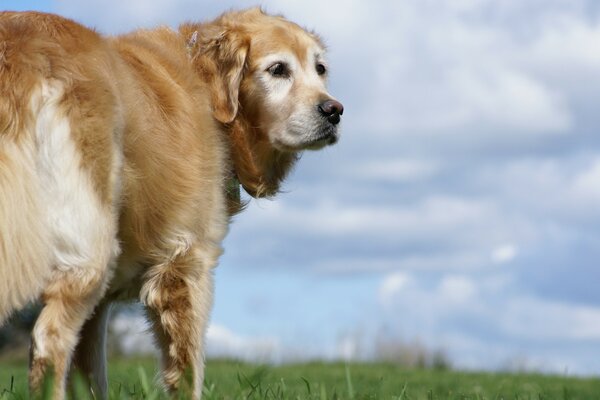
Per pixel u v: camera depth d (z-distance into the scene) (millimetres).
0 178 6141
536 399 10742
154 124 7426
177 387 7832
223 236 8227
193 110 7977
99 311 8031
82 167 6465
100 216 6555
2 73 6270
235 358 25438
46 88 6359
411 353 26531
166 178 7500
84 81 6516
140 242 7539
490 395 12516
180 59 8547
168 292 7797
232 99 8820
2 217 6137
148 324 8039
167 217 7625
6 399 6977
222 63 8898
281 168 9719
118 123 6762
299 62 9461
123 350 29281
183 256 7785
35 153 6297
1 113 6195
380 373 20281
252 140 9258
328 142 9484
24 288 6250
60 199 6355
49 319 6332
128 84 7129
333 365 24781
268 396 8789
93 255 6469
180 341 7844
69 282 6395
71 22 6918
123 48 7738
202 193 7855
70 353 6414
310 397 8680
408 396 9688
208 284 8000
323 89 9586
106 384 8117
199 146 7906
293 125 9312
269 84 9219
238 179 9180
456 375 20297
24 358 30172
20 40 6414
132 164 7113
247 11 9453
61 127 6379
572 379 20266
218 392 8766
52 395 6125
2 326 6293
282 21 9578
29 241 6230
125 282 7848
